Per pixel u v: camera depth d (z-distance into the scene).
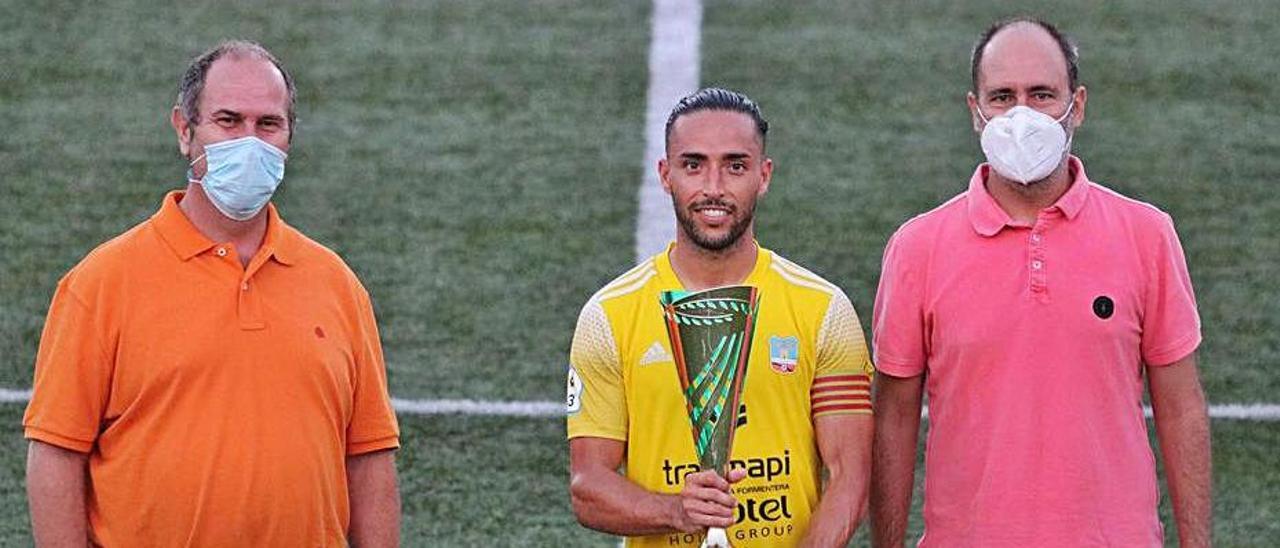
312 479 15.20
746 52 37.56
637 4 39.62
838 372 15.80
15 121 34.44
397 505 16.22
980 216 16.02
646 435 15.63
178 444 14.89
